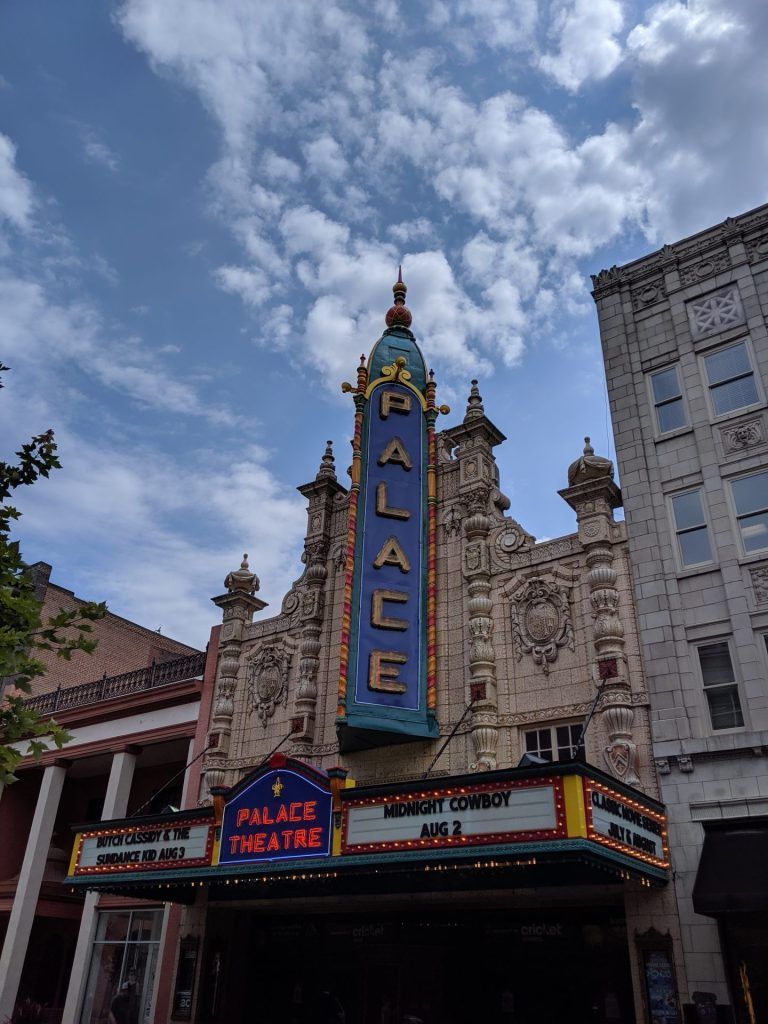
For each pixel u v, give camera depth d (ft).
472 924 58.65
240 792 56.13
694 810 49.03
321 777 52.01
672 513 58.39
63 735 36.22
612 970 52.19
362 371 76.07
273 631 78.84
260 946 69.62
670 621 54.70
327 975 64.44
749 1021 43.50
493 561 65.57
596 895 51.93
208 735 78.33
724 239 63.46
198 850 56.54
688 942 46.39
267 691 76.23
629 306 67.10
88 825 65.16
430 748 62.49
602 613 56.80
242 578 83.25
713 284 63.10
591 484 61.16
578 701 56.80
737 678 51.13
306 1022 63.67
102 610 38.06
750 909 42.50
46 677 120.16
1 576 37.68
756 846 45.93
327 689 71.41
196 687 84.53
